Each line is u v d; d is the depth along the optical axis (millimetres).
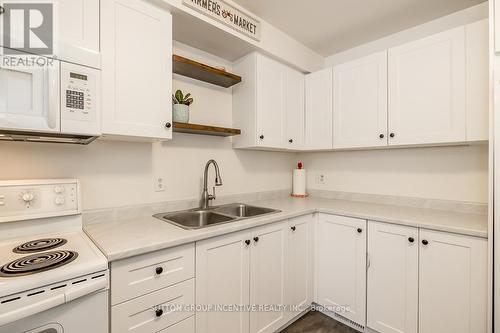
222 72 1804
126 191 1549
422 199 1939
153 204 1657
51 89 951
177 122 1555
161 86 1369
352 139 1990
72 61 1016
